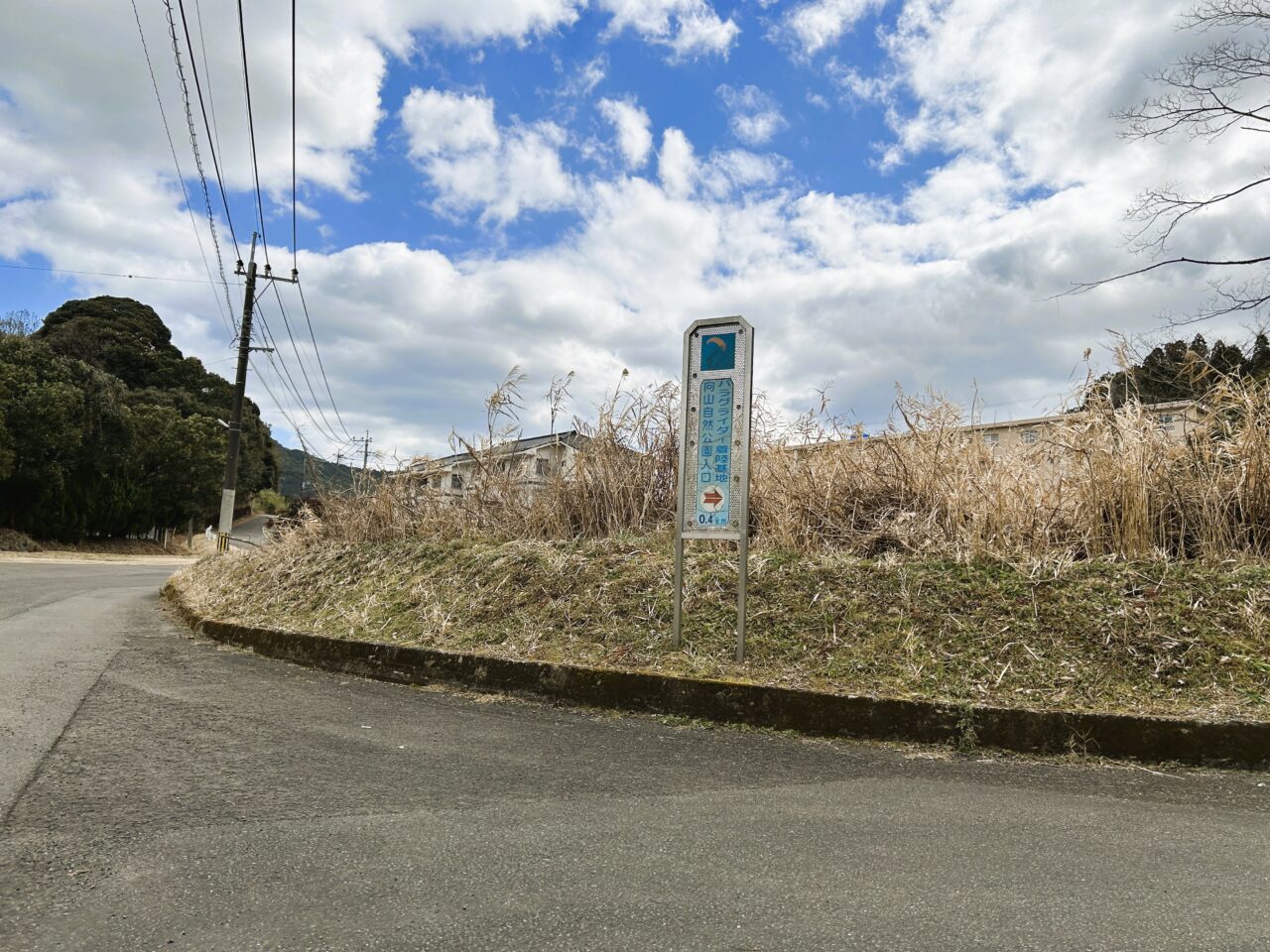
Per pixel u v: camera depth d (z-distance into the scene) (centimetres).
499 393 895
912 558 576
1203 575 498
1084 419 599
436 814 301
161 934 208
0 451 2539
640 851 266
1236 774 361
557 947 203
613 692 485
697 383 533
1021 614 486
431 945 204
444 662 554
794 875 247
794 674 468
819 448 706
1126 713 389
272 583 862
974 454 648
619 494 788
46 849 261
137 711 451
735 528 507
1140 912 221
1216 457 564
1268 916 218
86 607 986
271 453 5619
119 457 3253
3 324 3272
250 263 2014
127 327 4378
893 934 209
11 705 446
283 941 205
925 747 405
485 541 798
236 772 349
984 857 261
